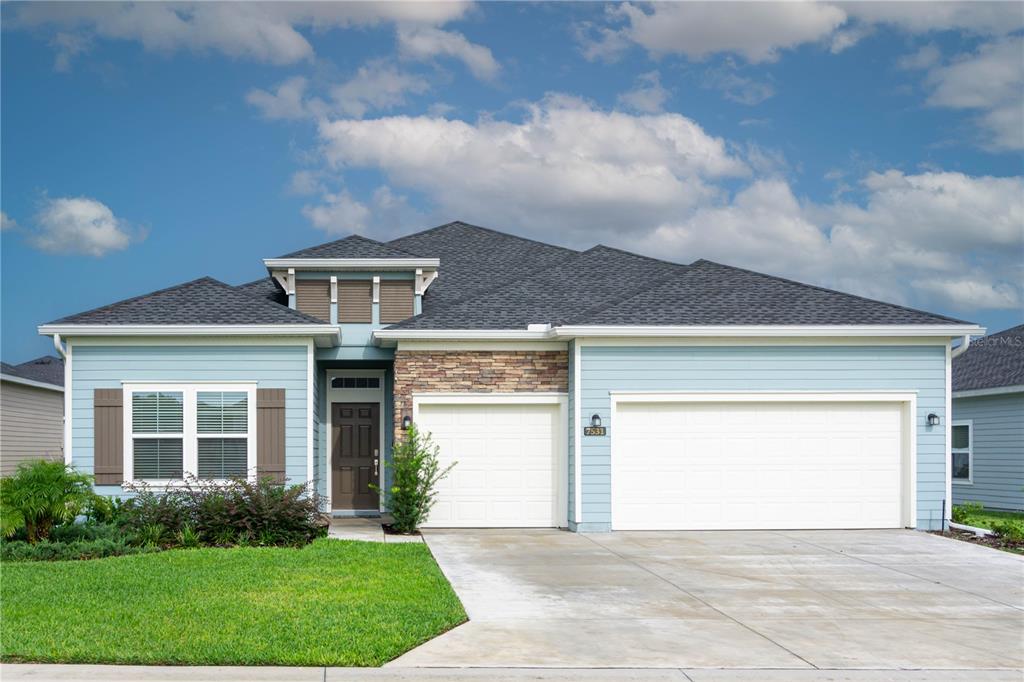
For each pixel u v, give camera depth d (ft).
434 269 63.36
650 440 56.18
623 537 52.90
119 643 27.32
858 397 56.70
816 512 56.39
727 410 56.54
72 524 48.34
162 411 54.75
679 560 44.93
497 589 37.45
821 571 42.34
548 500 57.57
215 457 54.70
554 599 35.68
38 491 45.70
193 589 34.78
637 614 33.32
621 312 57.31
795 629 31.45
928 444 56.80
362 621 30.32
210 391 54.95
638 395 56.03
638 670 26.27
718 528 55.98
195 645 27.09
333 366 64.18
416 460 55.11
